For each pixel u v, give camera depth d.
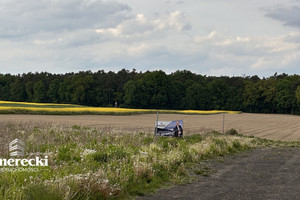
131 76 143.62
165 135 17.97
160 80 122.94
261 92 124.19
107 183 7.77
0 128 18.97
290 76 137.88
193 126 44.06
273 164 14.18
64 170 8.79
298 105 113.12
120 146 13.41
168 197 8.06
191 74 147.62
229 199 8.00
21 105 85.88
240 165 13.67
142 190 8.57
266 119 79.12
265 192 8.82
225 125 50.72
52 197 6.50
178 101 125.75
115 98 126.12
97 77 142.88
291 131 45.25
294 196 8.41
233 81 143.38
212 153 16.06
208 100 124.81
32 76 148.62
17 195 6.41
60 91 129.50
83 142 15.34
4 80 144.62
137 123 41.28
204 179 10.48
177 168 11.45
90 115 56.59
